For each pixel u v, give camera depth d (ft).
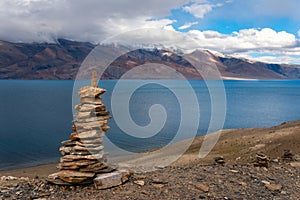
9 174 85.66
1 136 170.30
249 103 416.26
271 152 69.41
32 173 86.69
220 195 25.48
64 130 186.91
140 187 26.53
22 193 25.66
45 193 25.14
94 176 26.81
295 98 505.25
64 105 322.96
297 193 27.20
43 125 206.49
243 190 27.09
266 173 33.17
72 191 25.55
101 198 24.03
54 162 111.45
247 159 65.87
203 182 28.58
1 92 529.45
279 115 291.38
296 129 99.25
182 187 26.94
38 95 447.83
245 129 128.57
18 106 322.96
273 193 26.76
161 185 27.02
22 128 196.75
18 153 128.57
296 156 44.14
